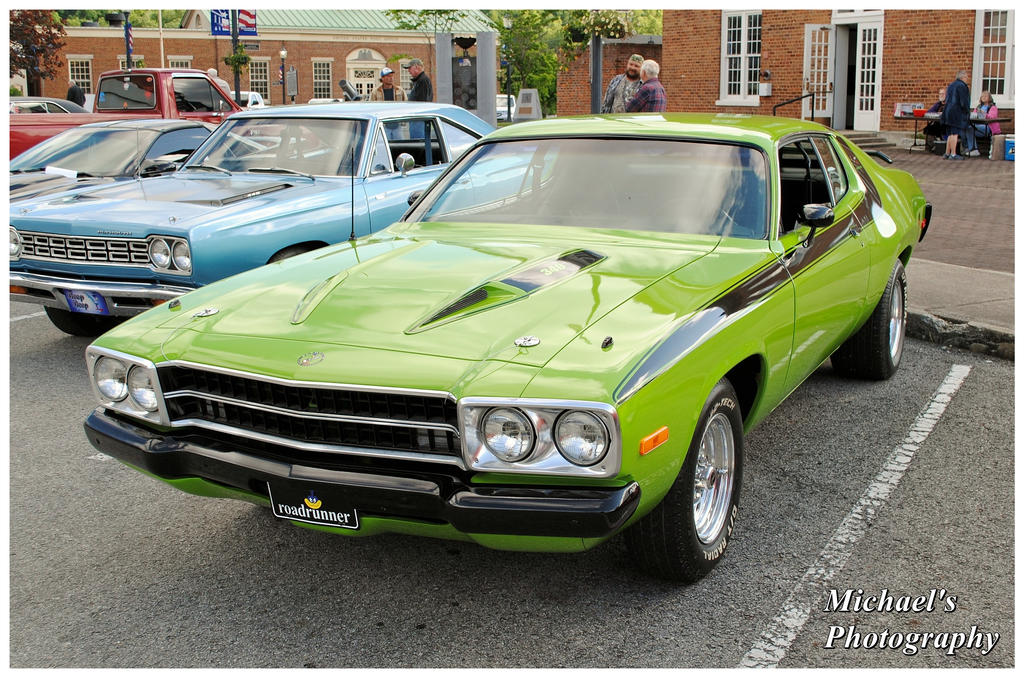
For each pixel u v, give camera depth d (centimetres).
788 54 2392
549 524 282
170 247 580
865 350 561
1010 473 444
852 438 490
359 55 4762
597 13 1839
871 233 512
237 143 750
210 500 426
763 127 452
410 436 294
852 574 354
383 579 354
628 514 284
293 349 312
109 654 308
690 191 419
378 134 726
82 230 599
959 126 1902
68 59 4425
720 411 341
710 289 349
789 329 394
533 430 276
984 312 687
